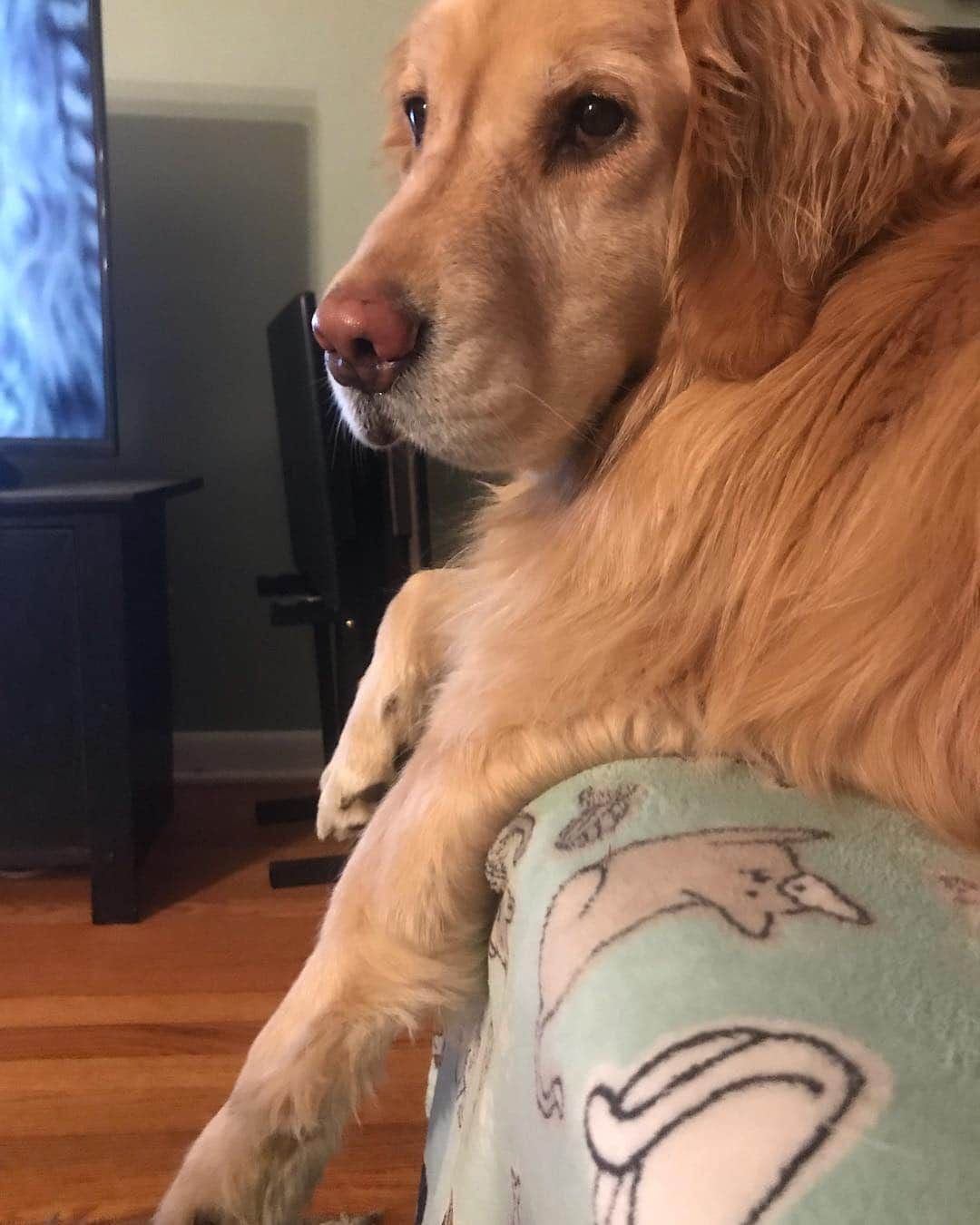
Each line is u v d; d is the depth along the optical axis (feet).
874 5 2.32
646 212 2.29
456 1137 1.98
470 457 2.38
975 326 1.87
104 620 5.08
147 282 7.04
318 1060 2.02
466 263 2.25
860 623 1.79
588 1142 1.08
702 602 1.98
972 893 1.43
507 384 2.29
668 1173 0.97
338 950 2.10
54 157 5.54
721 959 1.23
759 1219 0.90
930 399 1.85
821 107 2.09
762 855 1.48
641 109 2.23
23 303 5.67
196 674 7.43
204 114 6.88
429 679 2.91
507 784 1.90
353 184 7.03
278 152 6.97
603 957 1.29
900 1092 1.03
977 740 1.66
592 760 1.87
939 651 1.73
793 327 2.02
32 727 5.18
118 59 6.78
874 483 1.86
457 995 2.01
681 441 2.10
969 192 2.12
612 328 2.35
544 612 2.20
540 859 1.61
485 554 2.77
